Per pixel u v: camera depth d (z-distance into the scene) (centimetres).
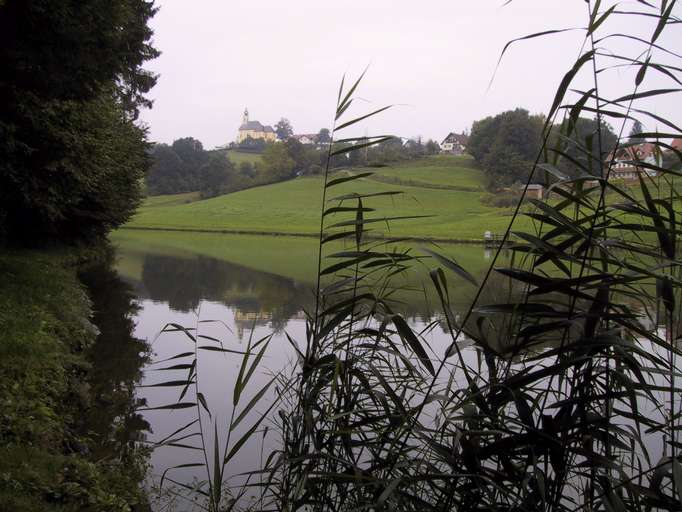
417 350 248
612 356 228
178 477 448
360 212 255
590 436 225
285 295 1560
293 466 287
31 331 689
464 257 2839
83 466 411
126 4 985
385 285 269
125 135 2186
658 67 201
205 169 10156
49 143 1042
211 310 1292
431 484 245
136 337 963
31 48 840
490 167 7038
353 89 256
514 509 231
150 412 599
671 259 209
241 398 645
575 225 219
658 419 457
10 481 350
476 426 234
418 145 11062
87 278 1730
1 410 450
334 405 300
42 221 1659
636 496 227
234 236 5134
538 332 221
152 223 6544
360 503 259
